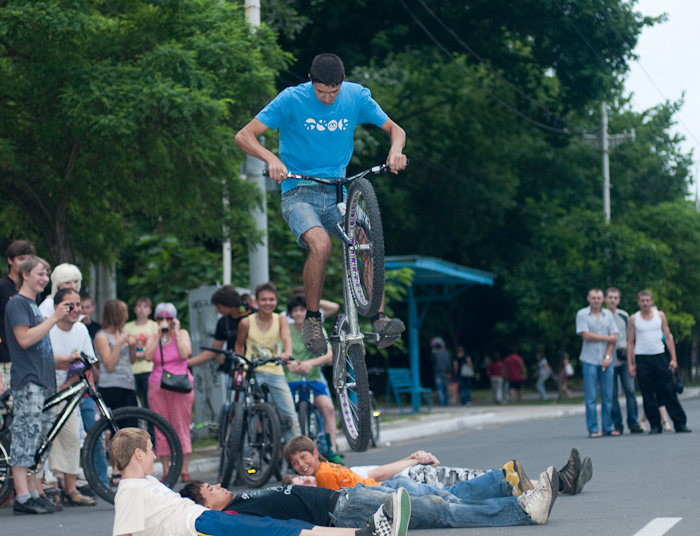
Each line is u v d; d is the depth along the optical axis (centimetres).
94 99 3519
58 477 2783
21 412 2491
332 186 1786
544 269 9431
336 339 1730
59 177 4062
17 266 2756
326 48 8488
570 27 8294
